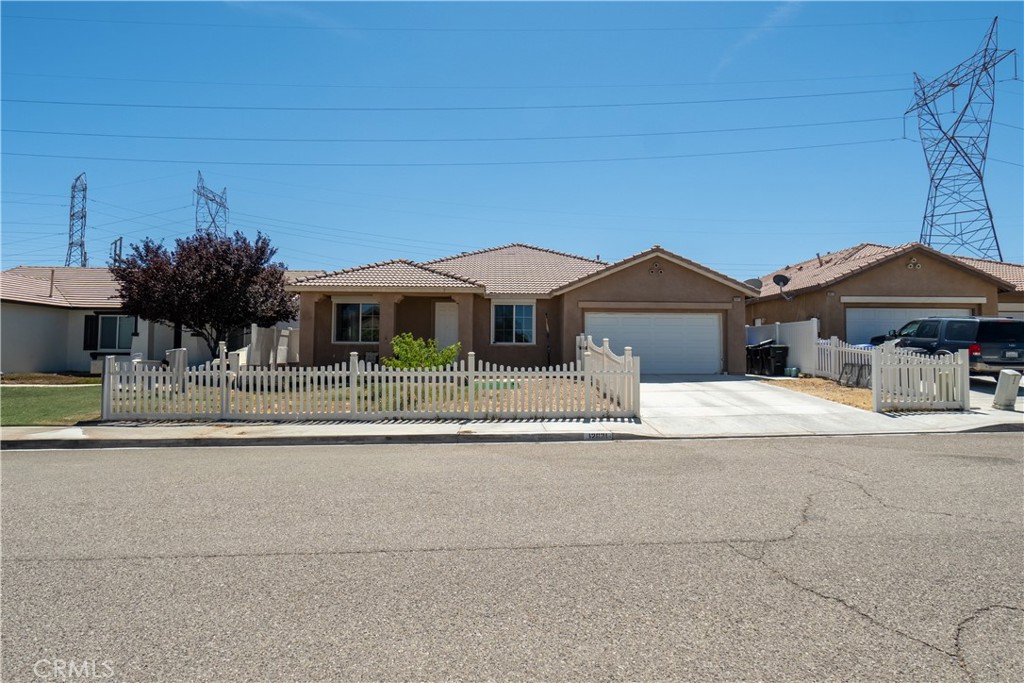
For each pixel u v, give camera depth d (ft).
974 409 44.83
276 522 19.84
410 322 77.36
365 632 12.67
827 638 12.30
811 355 65.46
